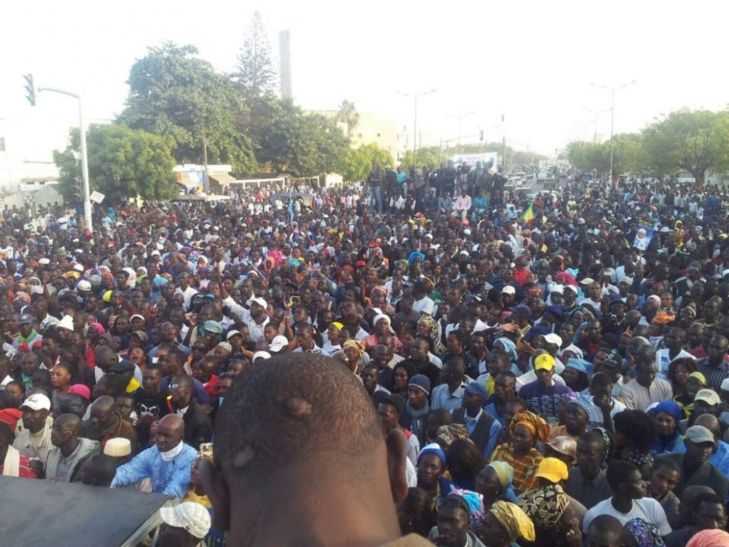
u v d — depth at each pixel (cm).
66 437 486
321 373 108
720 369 727
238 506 100
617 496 434
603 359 733
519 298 1158
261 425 100
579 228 2002
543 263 1348
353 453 102
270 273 1438
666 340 776
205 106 4969
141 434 580
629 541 390
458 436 533
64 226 2989
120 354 860
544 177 7212
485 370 757
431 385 727
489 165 3169
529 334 845
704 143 4462
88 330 902
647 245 1750
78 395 655
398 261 1492
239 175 5556
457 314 969
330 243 1992
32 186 4794
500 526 390
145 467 456
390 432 118
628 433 520
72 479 485
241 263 1531
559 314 952
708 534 379
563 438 499
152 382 624
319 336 916
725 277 1167
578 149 8169
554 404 632
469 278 1258
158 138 3856
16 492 223
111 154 3606
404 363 713
